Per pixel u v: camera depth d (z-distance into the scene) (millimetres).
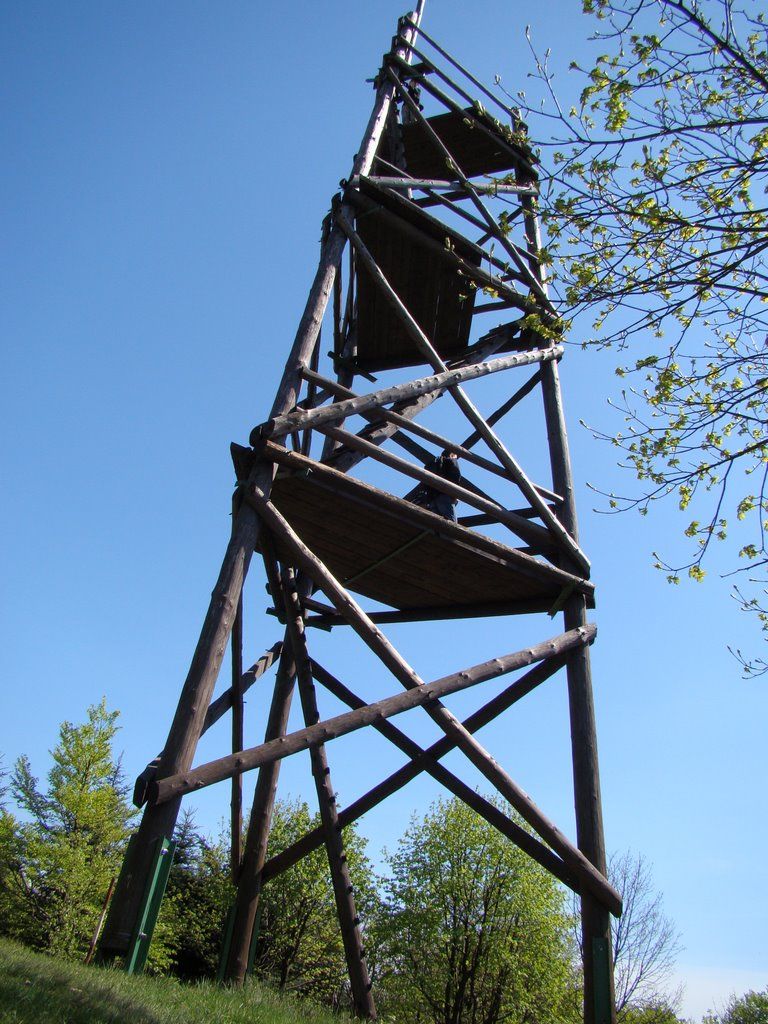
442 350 11789
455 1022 22875
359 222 9844
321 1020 5547
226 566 6535
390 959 25828
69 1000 3770
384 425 9016
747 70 5441
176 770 5598
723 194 5645
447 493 8109
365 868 28406
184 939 30484
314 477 7438
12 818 24453
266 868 8125
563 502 9094
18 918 22625
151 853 5418
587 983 6496
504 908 23859
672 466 6648
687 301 5895
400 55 10844
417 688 6949
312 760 8359
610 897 6781
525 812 7027
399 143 11508
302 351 7859
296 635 8805
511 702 8109
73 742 25406
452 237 9695
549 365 10039
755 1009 50938
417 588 9273
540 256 6113
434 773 7809
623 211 5727
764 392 6051
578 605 8391
